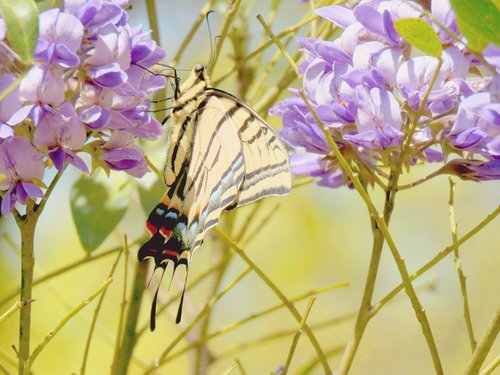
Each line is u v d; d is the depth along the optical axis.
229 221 1.71
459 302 2.02
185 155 1.63
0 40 1.52
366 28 1.54
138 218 1.77
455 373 1.95
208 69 1.65
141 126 1.55
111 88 1.54
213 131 1.62
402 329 2.03
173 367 1.89
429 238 2.11
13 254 1.83
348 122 1.55
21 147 1.53
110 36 1.54
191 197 1.63
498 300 2.00
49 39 1.52
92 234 1.62
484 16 1.49
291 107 1.57
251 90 1.73
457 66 1.54
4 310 1.78
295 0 1.86
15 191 1.53
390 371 2.01
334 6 1.56
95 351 1.88
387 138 1.54
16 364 1.60
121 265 1.93
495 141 1.50
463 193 2.12
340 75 1.55
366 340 2.04
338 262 2.10
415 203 2.11
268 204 2.07
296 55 1.66
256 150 1.60
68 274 1.92
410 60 1.54
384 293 2.09
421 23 1.50
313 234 2.10
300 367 1.64
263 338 1.68
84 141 1.53
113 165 1.56
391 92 1.55
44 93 1.52
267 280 1.54
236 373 1.95
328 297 2.08
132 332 1.62
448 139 1.54
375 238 1.54
